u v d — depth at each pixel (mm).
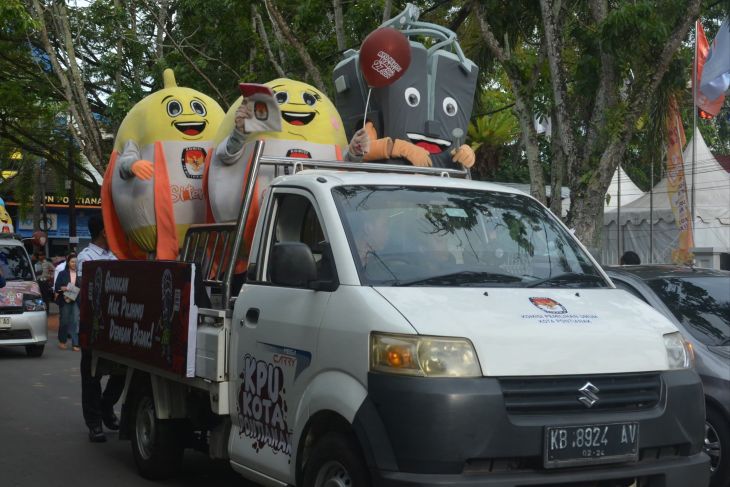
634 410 5270
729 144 33812
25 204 40406
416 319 5051
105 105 28984
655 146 19391
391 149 8438
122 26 24984
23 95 28188
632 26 12961
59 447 9867
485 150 31078
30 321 18422
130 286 8125
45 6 23750
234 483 8273
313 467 5434
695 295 8680
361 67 8469
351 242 5699
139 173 8500
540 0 13789
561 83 13695
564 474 4977
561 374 5066
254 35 20969
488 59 18375
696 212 22625
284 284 6066
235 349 6441
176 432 8102
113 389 10180
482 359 4941
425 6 19641
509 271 5938
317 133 8062
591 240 13367
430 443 4793
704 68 17812
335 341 5355
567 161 13656
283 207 6496
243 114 7492
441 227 6070
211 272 7398
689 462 5375
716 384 7629
